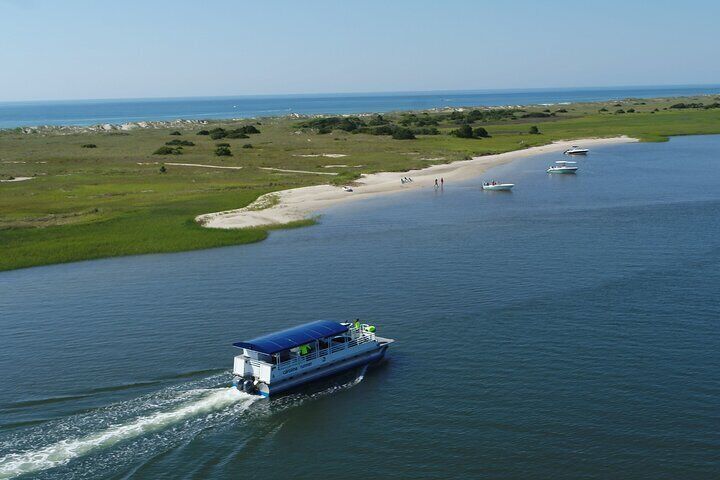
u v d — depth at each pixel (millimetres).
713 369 52688
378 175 161000
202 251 93750
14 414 48062
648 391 49531
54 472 41375
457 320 64188
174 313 68125
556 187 140750
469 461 42062
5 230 104875
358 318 65562
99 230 105000
